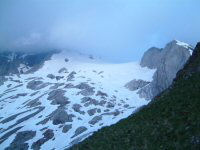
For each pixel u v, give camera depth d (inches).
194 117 1125.7
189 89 1502.2
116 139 1352.1
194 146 951.0
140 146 1145.4
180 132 1066.7
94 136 1604.3
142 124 1384.1
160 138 1119.6
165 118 1293.1
